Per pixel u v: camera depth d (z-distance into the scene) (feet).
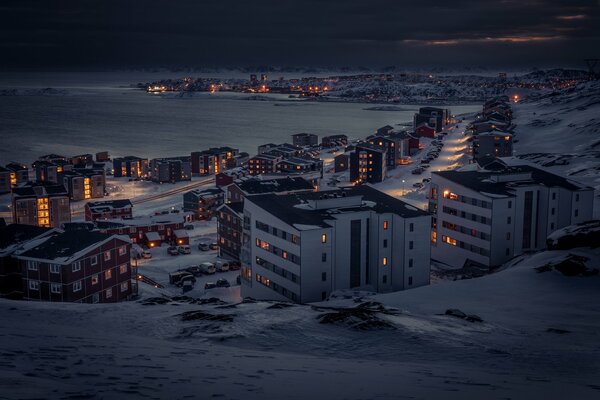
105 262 230.89
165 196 581.12
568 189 274.98
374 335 98.53
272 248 232.94
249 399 43.78
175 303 134.92
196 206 472.03
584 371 84.69
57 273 214.07
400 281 231.91
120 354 63.52
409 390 52.65
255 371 58.65
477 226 273.54
